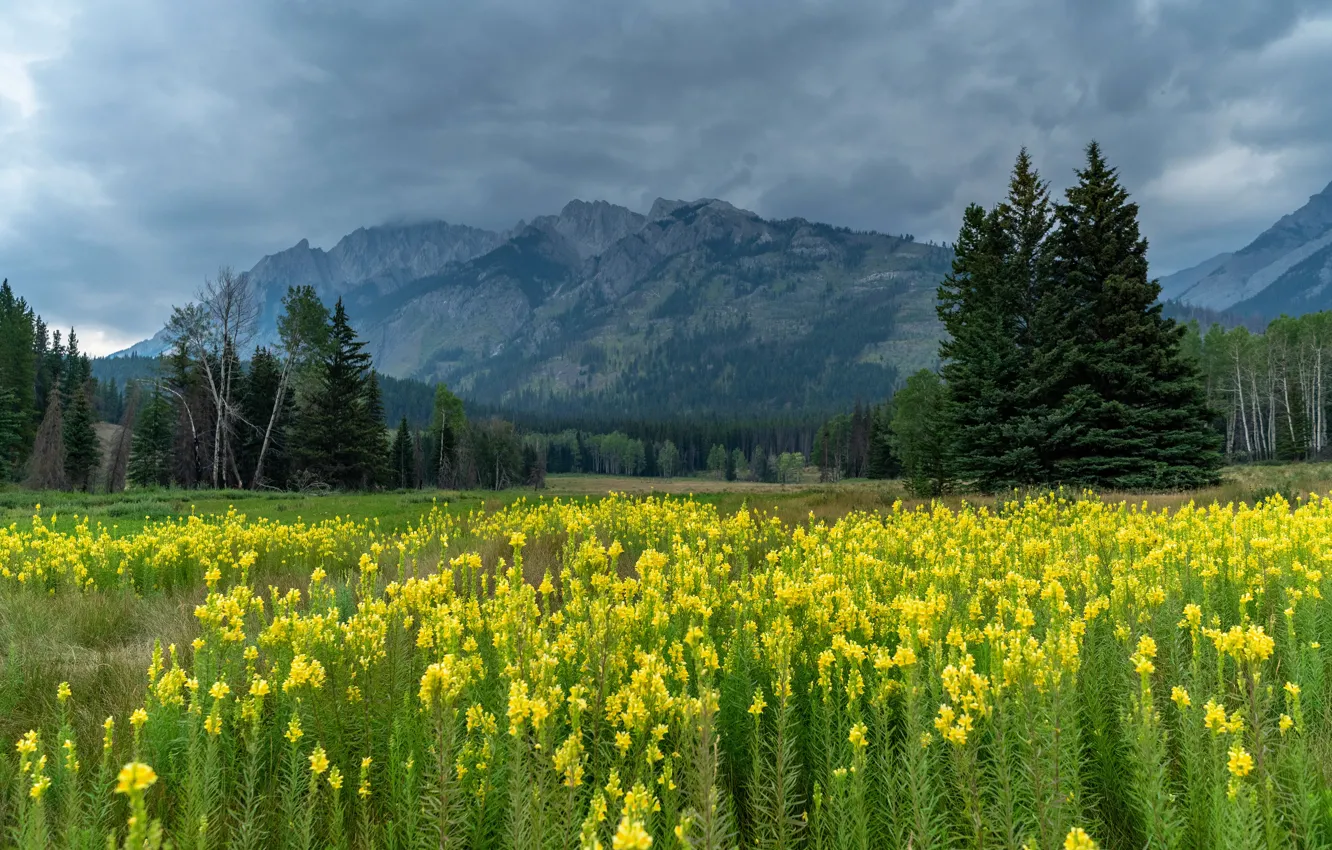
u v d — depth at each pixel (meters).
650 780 2.56
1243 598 4.51
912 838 2.48
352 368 45.12
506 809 2.76
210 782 2.89
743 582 5.11
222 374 42.22
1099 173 25.30
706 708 2.40
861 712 3.23
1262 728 2.89
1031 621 3.52
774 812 2.71
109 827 2.89
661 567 4.88
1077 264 25.19
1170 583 4.96
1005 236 25.94
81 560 9.07
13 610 6.67
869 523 8.53
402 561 6.65
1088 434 22.70
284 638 3.71
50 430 44.88
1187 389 22.84
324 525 13.13
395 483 64.06
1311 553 5.82
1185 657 3.81
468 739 2.86
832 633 3.98
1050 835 2.40
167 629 6.17
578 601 4.37
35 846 2.37
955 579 5.29
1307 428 57.69
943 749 2.98
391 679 3.68
